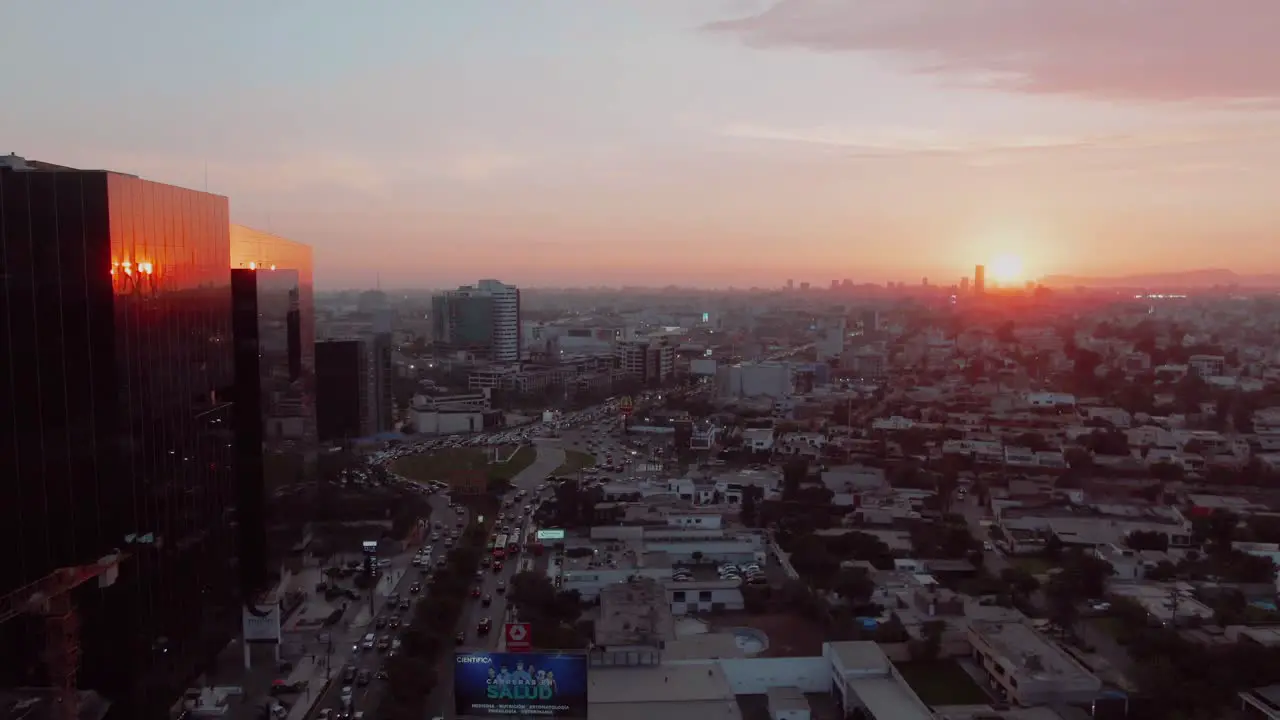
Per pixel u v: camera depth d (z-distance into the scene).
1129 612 158.75
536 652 111.75
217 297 156.50
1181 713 126.00
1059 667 132.38
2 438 117.31
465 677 111.50
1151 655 142.00
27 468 118.00
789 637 158.88
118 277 119.81
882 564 197.00
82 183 117.38
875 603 171.50
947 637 150.00
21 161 123.62
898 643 149.50
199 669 145.38
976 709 124.75
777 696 132.25
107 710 119.94
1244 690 130.62
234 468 169.25
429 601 167.88
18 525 117.88
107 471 119.44
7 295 116.88
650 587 161.50
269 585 176.50
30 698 114.50
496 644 159.75
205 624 148.38
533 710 110.94
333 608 181.75
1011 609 165.38
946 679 139.50
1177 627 156.38
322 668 153.00
